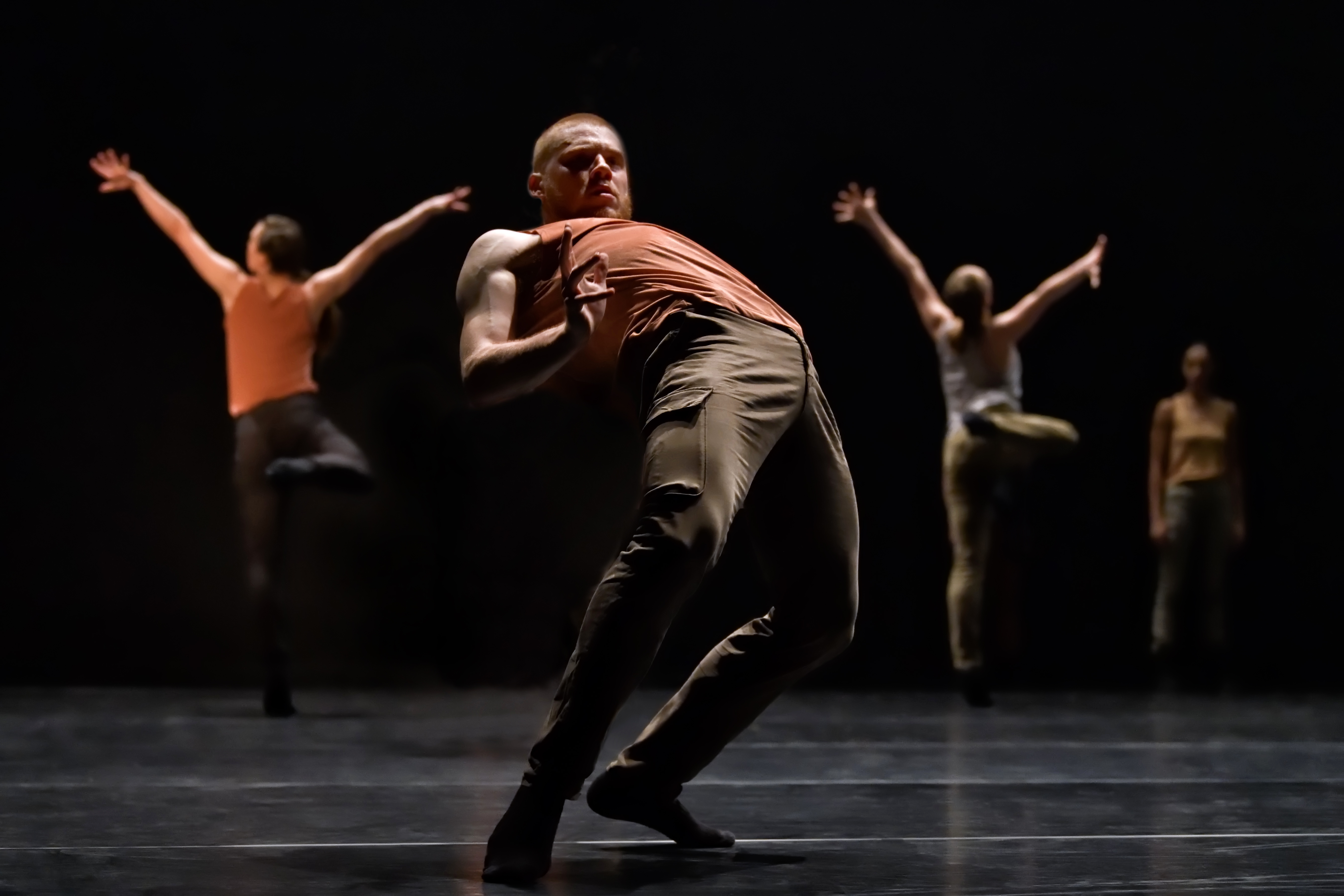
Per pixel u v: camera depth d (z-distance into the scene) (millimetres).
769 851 2373
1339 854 2352
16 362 9531
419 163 10023
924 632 10195
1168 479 7695
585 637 2031
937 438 10273
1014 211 10211
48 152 9516
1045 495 10219
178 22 9586
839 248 10203
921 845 2430
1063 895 2006
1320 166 10062
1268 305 10211
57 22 9414
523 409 7961
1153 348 10281
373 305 10062
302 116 9859
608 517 8070
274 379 5426
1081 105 10094
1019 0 9969
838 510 2264
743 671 2289
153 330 9680
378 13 9820
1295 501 10180
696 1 9961
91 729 4719
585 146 2541
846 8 9969
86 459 9602
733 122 10078
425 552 9641
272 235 5492
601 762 3967
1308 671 9289
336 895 1973
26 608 9500
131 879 2092
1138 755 4062
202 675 8000
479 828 2621
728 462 2062
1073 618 10180
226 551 9688
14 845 2400
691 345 2199
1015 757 3967
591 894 1990
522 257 2299
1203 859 2299
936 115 10102
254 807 2891
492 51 9938
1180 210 10180
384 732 4680
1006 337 6102
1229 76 10023
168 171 9734
